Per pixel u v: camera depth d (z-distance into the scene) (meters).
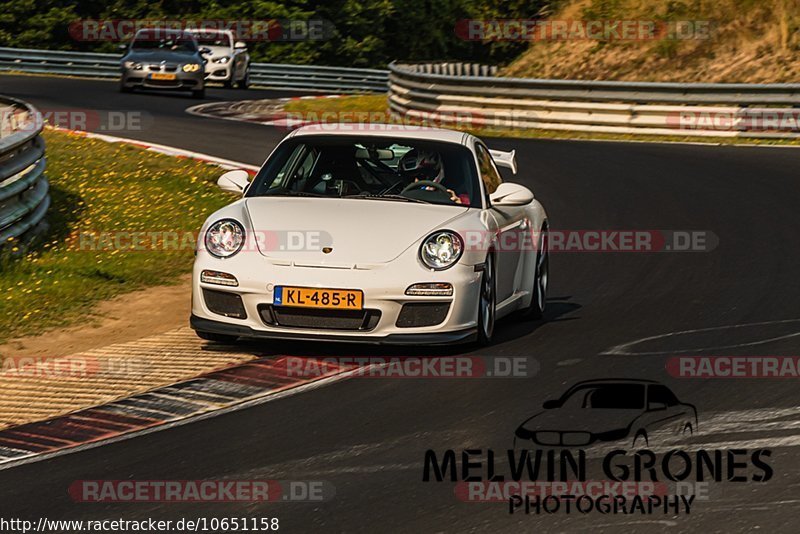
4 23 149.00
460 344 27.27
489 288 27.31
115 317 31.11
